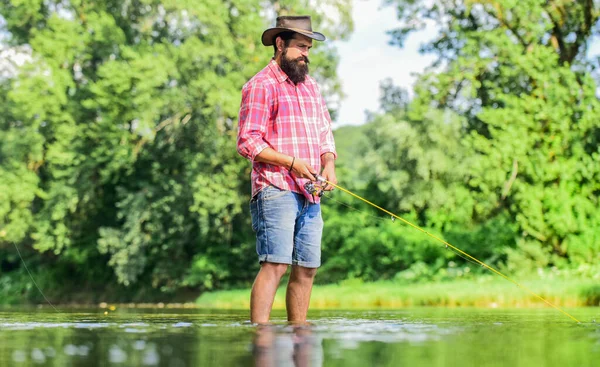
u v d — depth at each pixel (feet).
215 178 65.57
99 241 69.51
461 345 5.63
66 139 69.97
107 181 75.66
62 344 5.66
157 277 71.87
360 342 5.83
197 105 66.74
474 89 58.44
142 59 65.77
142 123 64.85
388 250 60.90
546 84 52.90
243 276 73.41
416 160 61.36
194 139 71.26
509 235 52.54
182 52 65.62
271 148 11.02
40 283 80.18
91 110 73.00
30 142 71.56
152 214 69.56
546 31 57.11
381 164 62.90
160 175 71.26
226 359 4.61
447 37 65.98
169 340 6.01
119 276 70.03
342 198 67.77
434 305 37.22
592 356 4.91
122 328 7.76
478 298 35.47
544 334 6.88
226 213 66.03
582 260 45.16
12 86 70.69
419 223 62.44
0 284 81.05
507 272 47.44
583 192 47.62
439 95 60.08
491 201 56.29
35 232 76.89
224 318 11.34
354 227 63.67
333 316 12.60
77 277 81.35
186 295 75.20
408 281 53.26
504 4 55.11
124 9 76.07
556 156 50.62
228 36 67.51
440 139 59.88
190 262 73.67
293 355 4.87
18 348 5.31
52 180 76.43
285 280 63.57
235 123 66.80
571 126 52.60
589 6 58.65
